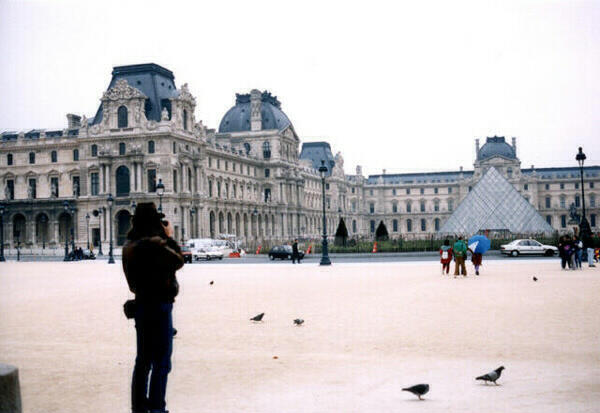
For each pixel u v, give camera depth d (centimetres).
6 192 15962
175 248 1258
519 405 1312
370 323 2472
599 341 2039
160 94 15250
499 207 13012
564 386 1472
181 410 1310
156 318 1220
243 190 19212
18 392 953
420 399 1366
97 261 9956
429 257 9350
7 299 3562
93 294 3856
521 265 6550
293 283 4519
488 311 2770
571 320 2480
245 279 5053
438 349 1936
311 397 1401
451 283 4284
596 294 3425
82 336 2266
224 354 1898
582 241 7062
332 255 10394
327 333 2255
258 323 2522
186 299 3472
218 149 17588
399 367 1695
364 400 1368
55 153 15562
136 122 14400
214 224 16625
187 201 14625
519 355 1833
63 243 15062
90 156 14838
